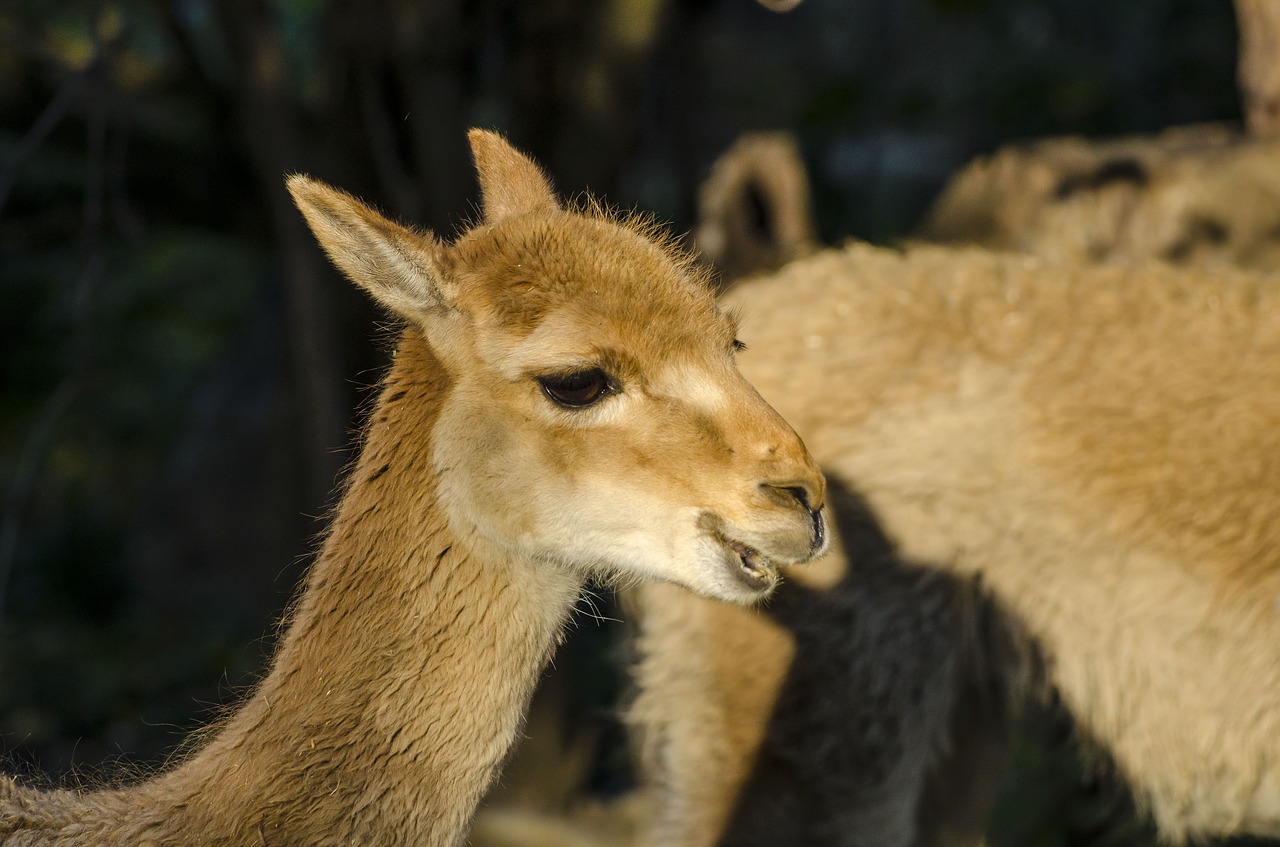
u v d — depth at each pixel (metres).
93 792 7.36
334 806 6.64
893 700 9.76
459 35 13.19
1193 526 9.60
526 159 7.99
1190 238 14.55
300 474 15.30
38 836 6.88
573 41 13.88
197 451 20.42
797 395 9.99
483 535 6.82
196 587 19.28
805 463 6.71
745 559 6.74
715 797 9.96
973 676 10.06
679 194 18.69
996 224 15.29
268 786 6.61
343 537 6.99
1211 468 9.59
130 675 15.42
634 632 10.74
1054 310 10.12
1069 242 14.79
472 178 13.30
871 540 9.75
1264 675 9.62
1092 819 12.05
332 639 6.83
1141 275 10.37
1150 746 9.90
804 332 10.17
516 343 6.68
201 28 19.48
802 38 30.31
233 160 14.54
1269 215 14.56
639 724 10.62
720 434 6.65
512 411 6.72
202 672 15.63
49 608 18.58
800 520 6.68
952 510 9.77
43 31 15.71
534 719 13.16
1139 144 15.94
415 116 12.99
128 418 22.22
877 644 9.72
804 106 22.12
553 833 12.18
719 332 6.90
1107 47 25.84
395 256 6.73
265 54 12.91
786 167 14.41
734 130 27.30
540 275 6.78
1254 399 9.67
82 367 12.23
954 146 24.97
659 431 6.65
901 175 25.05
